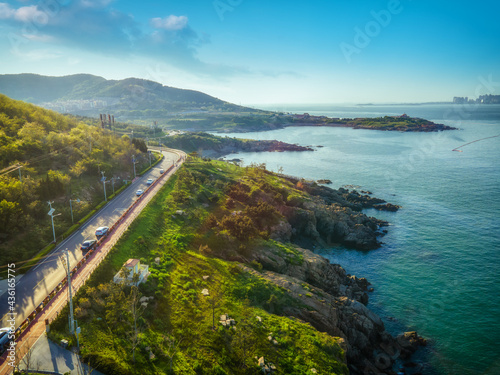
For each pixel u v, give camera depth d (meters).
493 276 97.44
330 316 70.44
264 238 98.56
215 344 52.97
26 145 106.50
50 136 116.75
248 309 64.44
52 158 110.00
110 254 66.00
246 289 69.94
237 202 120.44
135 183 122.12
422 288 93.19
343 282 95.06
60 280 58.38
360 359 67.62
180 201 104.31
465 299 87.25
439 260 108.19
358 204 159.12
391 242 122.94
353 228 128.88
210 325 56.38
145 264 67.62
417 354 69.75
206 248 81.69
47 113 157.25
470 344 71.81
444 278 97.62
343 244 124.25
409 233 129.75
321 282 88.38
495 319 79.19
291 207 129.12
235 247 89.12
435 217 144.38
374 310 84.12
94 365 42.75
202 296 63.50
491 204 157.62
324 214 131.25
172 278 66.31
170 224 89.25
